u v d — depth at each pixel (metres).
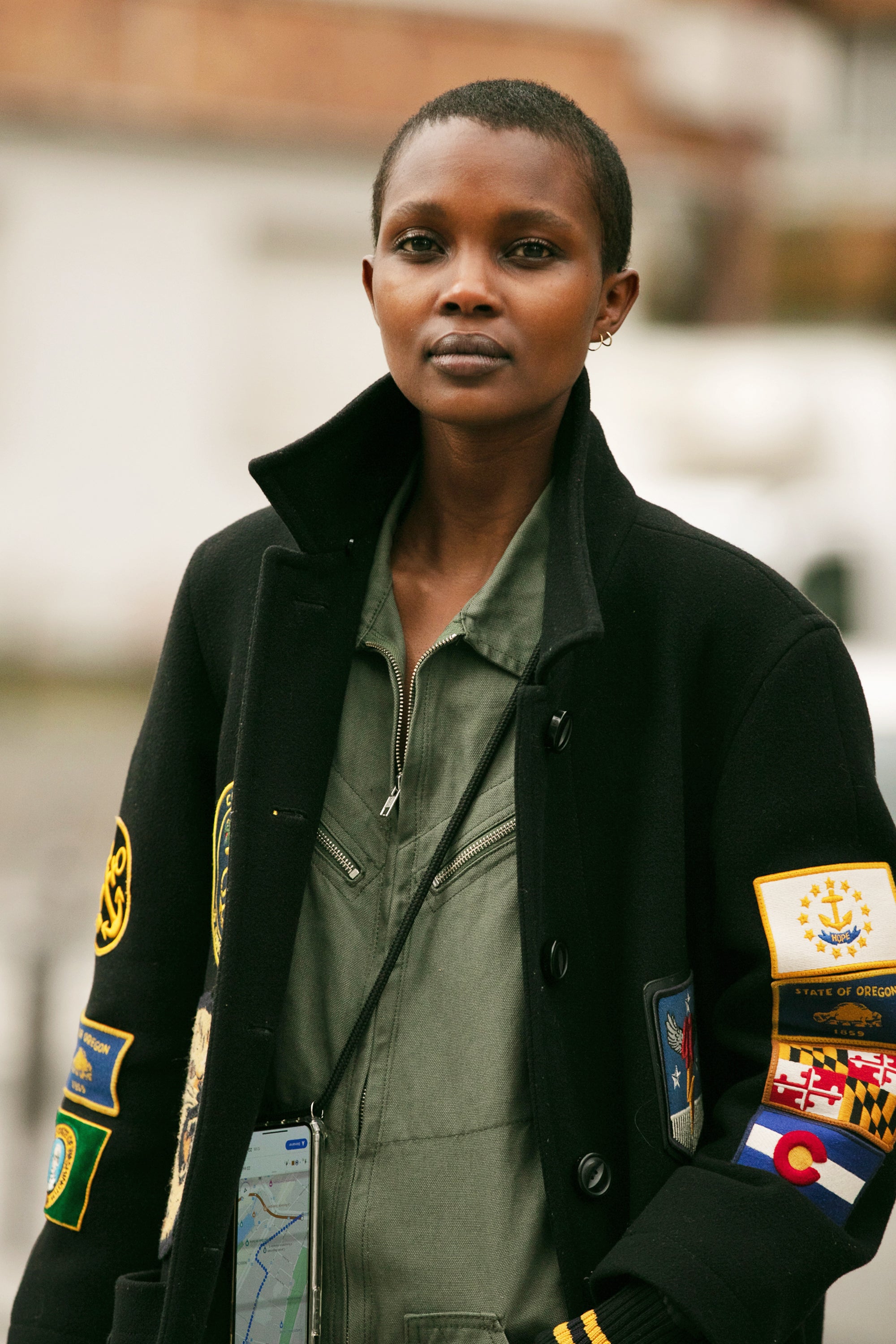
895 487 23.89
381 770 3.14
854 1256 2.85
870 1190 2.96
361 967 3.07
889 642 15.21
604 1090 3.02
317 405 27.27
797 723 3.06
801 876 3.01
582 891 3.04
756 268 28.80
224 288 26.91
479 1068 2.98
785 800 3.04
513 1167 2.96
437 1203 2.96
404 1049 3.02
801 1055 2.96
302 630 3.13
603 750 3.11
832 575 15.87
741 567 3.16
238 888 3.00
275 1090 3.12
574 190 3.04
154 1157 3.40
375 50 26.98
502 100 3.07
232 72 26.59
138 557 26.64
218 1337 3.11
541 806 2.97
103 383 26.69
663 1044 2.98
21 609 26.30
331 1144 3.05
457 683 3.12
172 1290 2.89
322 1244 3.04
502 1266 2.93
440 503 3.28
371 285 3.42
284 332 27.12
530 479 3.23
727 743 3.10
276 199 26.91
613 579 3.16
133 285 26.66
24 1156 8.58
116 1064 3.41
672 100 28.23
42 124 26.22
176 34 26.36
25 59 26.09
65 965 11.55
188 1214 2.90
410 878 3.07
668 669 3.11
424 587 3.26
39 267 26.47
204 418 26.97
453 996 3.01
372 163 27.03
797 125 28.92
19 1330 3.41
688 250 29.03
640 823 3.08
